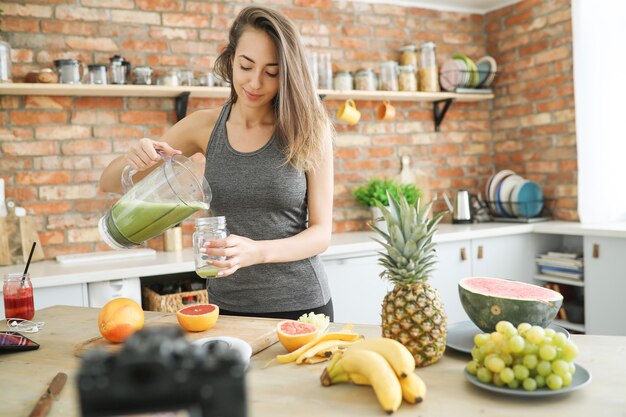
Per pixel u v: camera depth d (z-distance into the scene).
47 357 1.23
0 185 2.78
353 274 3.05
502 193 3.75
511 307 1.19
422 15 3.89
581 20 3.35
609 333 3.10
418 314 1.08
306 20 3.54
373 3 3.74
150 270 2.58
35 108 2.92
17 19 2.87
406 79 3.63
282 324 1.28
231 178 1.67
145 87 2.88
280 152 1.65
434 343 1.09
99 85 2.80
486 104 4.14
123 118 3.11
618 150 3.41
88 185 3.04
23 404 0.96
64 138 2.99
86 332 1.43
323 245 1.65
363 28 3.71
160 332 0.56
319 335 1.25
